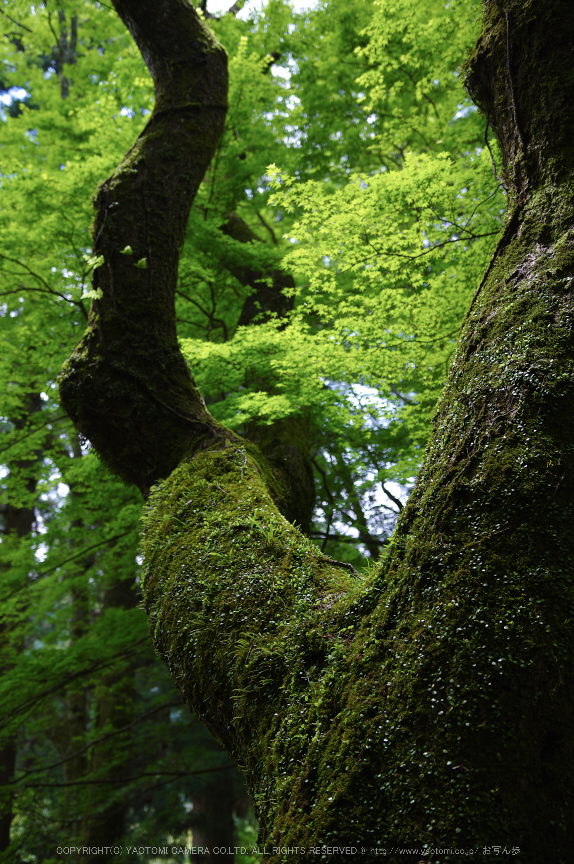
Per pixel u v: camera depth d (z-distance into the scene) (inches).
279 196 145.6
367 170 251.6
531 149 78.2
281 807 59.8
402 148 235.1
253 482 103.0
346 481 263.3
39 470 255.0
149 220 130.3
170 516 102.0
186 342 174.2
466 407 68.3
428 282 153.5
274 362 171.8
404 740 54.9
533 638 53.2
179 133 141.5
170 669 90.0
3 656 279.0
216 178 240.1
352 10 239.6
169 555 95.0
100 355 121.5
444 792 50.9
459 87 202.7
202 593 84.2
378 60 199.9
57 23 340.2
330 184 257.0
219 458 110.0
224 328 237.8
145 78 217.6
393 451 236.5
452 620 56.9
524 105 79.6
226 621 79.0
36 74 336.5
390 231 143.1
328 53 251.1
